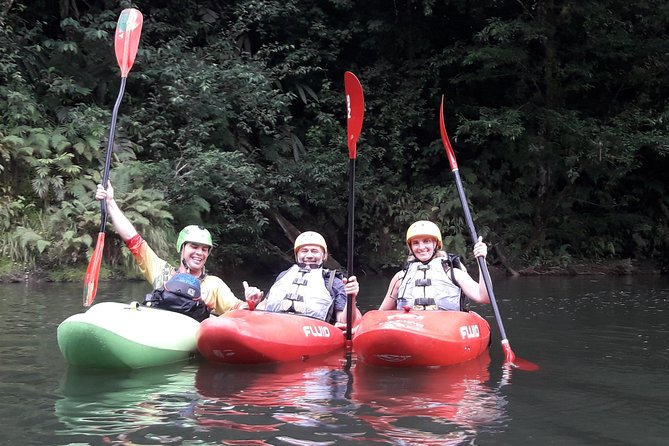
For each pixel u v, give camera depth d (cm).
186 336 360
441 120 490
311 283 425
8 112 965
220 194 1024
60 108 1037
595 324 509
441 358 343
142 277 880
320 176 1188
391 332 333
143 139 1048
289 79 1345
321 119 1289
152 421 232
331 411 247
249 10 1298
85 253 863
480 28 1409
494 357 375
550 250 1311
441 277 409
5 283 799
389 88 1411
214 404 257
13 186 918
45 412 244
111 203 425
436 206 1285
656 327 493
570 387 294
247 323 351
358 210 1291
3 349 369
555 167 1366
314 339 379
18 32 1080
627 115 1345
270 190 1103
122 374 317
